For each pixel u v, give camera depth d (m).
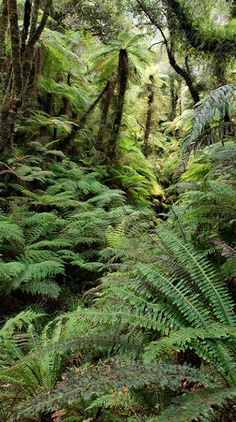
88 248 5.89
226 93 3.76
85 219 6.02
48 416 2.40
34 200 6.43
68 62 8.76
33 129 8.36
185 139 3.76
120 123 9.75
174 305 2.56
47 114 8.70
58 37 8.40
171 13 8.32
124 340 2.37
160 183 11.23
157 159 12.42
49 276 4.70
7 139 6.70
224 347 2.10
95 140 9.92
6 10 6.93
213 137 3.86
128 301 2.72
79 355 2.85
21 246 5.12
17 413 1.73
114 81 9.73
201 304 2.45
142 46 9.95
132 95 11.61
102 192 7.60
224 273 2.75
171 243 2.96
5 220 5.40
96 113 10.48
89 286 5.23
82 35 11.55
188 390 2.10
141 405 2.15
